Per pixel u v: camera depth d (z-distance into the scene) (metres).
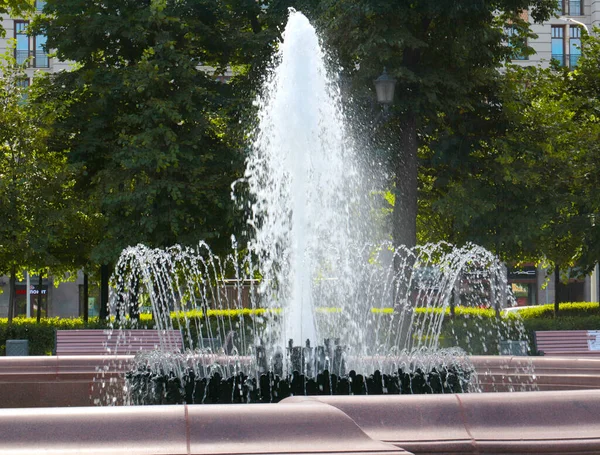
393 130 24.19
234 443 4.89
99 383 11.06
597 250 24.78
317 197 14.46
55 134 24.16
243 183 23.53
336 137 15.59
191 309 26.78
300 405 5.24
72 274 30.73
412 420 5.57
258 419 5.05
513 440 5.49
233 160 23.80
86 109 24.61
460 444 5.45
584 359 10.55
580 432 5.60
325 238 14.93
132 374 9.06
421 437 5.46
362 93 21.98
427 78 22.16
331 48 22.42
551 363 10.61
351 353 12.75
